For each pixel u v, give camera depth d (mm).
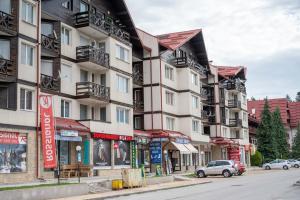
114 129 39938
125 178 30500
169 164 48000
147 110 50125
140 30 51594
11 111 28688
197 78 57844
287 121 109312
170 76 53250
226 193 25156
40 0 32031
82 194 26078
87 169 34906
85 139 35844
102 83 40531
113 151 39656
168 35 59562
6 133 28297
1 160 27766
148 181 34062
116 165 40094
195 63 57875
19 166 29109
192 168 56750
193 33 58375
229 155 70688
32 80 30766
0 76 28188
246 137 78938
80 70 38156
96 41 40969
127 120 42969
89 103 38969
